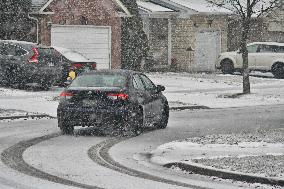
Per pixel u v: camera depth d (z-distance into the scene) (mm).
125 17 88188
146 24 96750
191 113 54156
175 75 90375
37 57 65625
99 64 85000
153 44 97500
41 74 65688
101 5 84562
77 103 39750
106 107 39406
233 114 53469
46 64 65938
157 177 26891
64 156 31922
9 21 78625
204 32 101812
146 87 43031
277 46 93562
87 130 42469
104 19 84875
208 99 64125
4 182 25422
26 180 25812
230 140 36531
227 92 70438
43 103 56062
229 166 27844
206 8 100062
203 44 102000
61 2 81625
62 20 81750
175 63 98938
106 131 42094
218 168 27359
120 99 39500
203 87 75375
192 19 100188
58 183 25312
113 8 85312
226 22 103625
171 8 98250
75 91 39875
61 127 40344
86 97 39688
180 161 29188
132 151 34125
